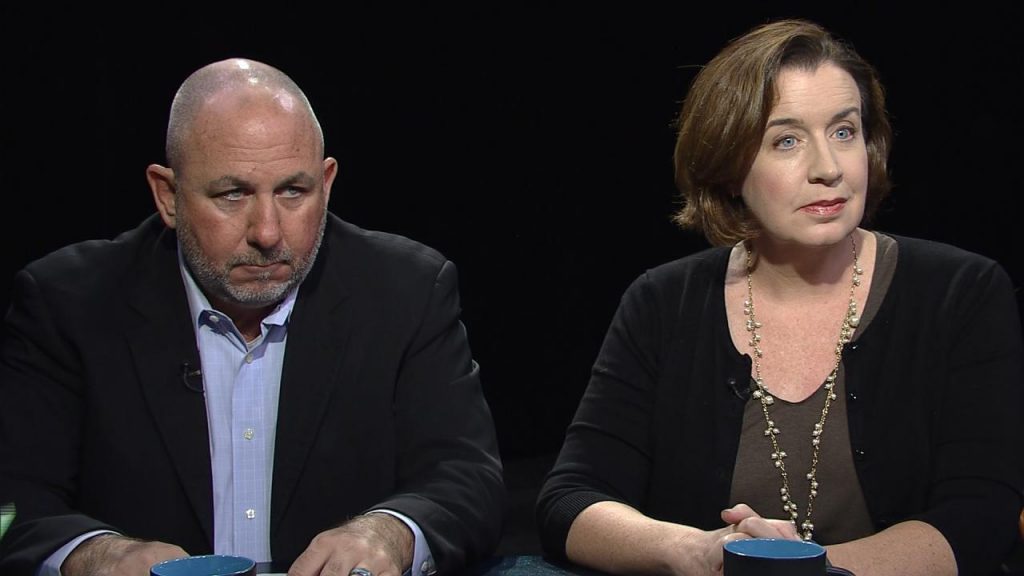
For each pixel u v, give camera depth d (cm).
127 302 286
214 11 641
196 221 262
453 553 254
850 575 209
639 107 763
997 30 714
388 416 288
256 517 282
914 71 724
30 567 246
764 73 267
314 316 289
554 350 798
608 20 752
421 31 723
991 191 730
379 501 285
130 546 241
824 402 285
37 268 295
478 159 752
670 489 294
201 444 279
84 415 285
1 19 605
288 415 282
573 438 299
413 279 298
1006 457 268
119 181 631
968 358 280
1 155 614
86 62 619
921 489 279
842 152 267
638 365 301
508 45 747
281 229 262
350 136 711
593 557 262
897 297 288
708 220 293
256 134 256
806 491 285
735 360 291
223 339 286
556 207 774
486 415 295
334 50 694
